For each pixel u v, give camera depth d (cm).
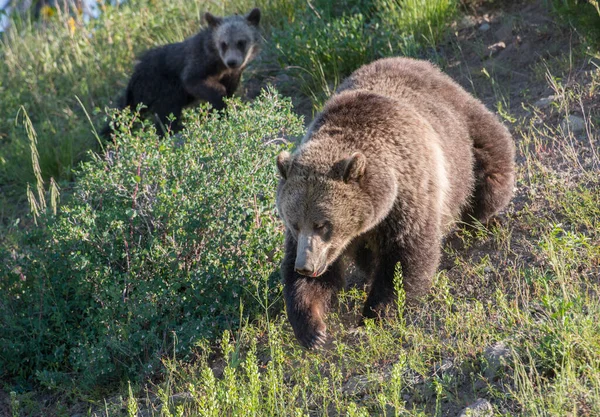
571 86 1459
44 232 1183
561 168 1238
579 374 774
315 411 847
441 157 1009
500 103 1462
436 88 1117
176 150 1168
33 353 1096
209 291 1080
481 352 845
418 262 945
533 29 1695
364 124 956
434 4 1777
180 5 2333
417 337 898
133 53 2169
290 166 921
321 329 926
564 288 854
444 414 793
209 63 1912
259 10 1998
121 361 1055
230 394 795
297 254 888
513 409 764
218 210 1109
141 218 1121
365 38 1748
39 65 2209
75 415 998
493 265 1053
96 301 1096
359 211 903
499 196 1127
